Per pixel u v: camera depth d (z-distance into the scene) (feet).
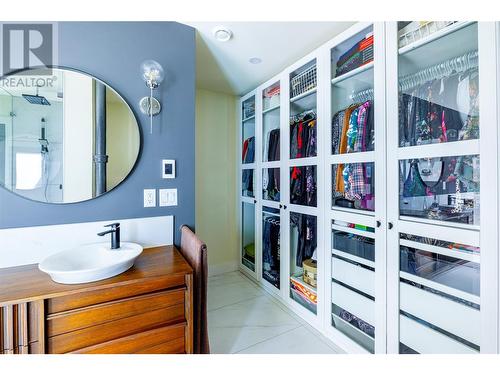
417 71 4.45
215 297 7.79
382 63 4.53
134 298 3.54
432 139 4.08
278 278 7.75
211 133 9.55
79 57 4.39
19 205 4.02
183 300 3.87
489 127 3.29
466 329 3.57
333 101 5.73
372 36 4.85
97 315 3.33
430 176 4.09
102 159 4.57
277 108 7.79
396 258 4.39
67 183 4.33
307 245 6.75
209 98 9.46
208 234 9.57
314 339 5.68
